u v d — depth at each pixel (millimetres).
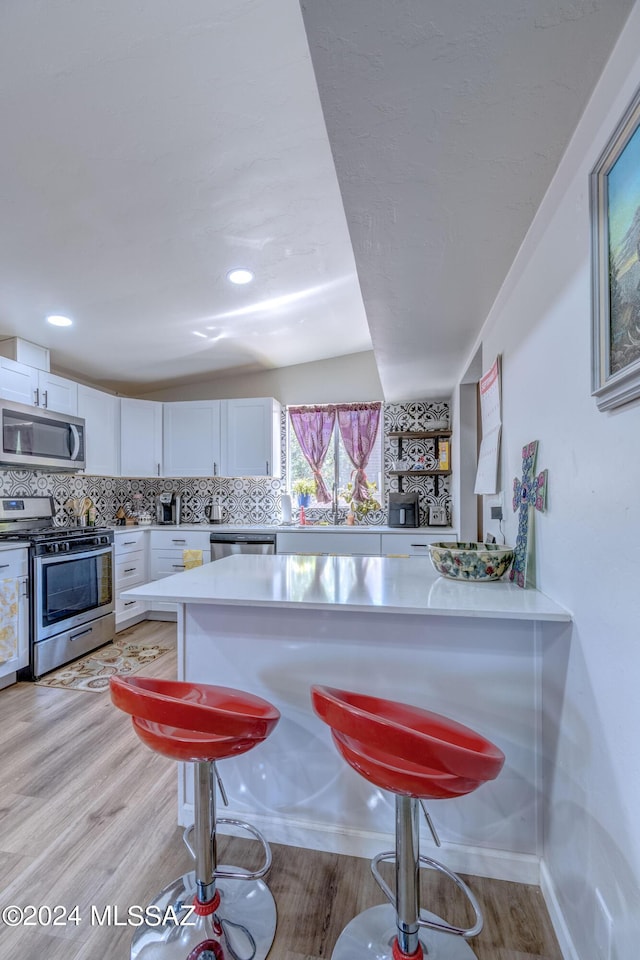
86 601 3227
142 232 2066
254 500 4598
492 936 1185
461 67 839
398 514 4027
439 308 1987
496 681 1346
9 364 2973
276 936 1186
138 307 2836
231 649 1521
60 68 1253
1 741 2098
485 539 2199
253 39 1201
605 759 933
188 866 1405
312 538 3902
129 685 1078
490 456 1950
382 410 4414
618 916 871
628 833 841
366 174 1143
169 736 1103
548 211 1246
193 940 1165
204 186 1800
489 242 1461
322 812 1479
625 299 817
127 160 1621
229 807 1550
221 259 2381
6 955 1147
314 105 1440
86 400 3709
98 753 2004
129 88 1331
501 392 1814
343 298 3041
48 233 2004
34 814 1631
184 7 1106
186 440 4383
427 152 1064
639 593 810
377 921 1219
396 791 995
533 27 759
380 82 873
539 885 1316
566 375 1145
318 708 1022
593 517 994
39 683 2729
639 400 809
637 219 774
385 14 739
